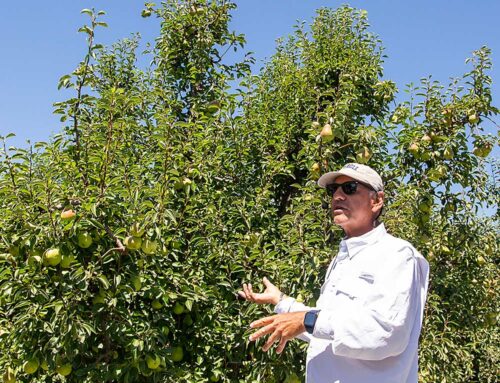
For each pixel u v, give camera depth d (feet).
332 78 24.80
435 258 22.26
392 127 21.04
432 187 21.44
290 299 10.23
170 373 15.93
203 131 18.88
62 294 14.07
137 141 20.51
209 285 18.11
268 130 23.15
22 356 15.20
